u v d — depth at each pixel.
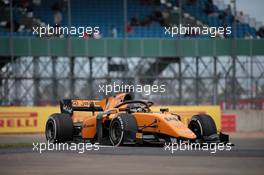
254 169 35.31
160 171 34.38
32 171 34.88
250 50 115.94
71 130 54.88
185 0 123.75
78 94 111.75
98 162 39.44
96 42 114.88
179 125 48.78
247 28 122.19
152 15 124.69
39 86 111.31
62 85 111.88
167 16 124.50
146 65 115.62
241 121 105.81
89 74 113.12
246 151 47.97
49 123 55.91
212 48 115.81
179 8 121.94
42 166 37.50
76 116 63.38
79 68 113.56
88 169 35.62
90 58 114.69
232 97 112.81
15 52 112.62
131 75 114.19
